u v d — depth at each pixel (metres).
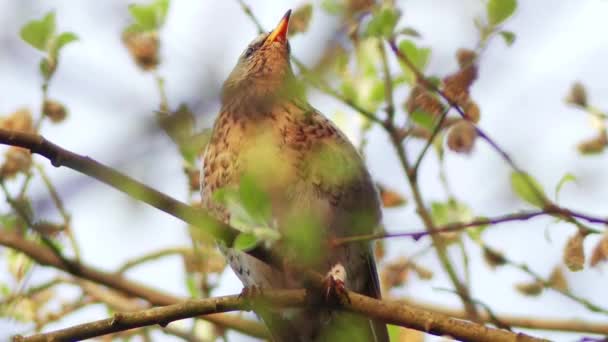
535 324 10.88
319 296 8.95
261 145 10.29
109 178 7.43
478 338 8.30
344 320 10.14
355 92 11.37
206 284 11.59
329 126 10.60
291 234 8.00
